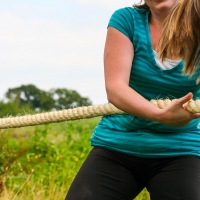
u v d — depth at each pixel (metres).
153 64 4.67
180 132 4.80
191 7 4.29
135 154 4.79
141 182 4.91
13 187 8.53
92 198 4.71
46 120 5.22
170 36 4.34
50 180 8.88
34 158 10.52
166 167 4.75
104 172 4.79
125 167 4.84
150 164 4.79
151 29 4.73
